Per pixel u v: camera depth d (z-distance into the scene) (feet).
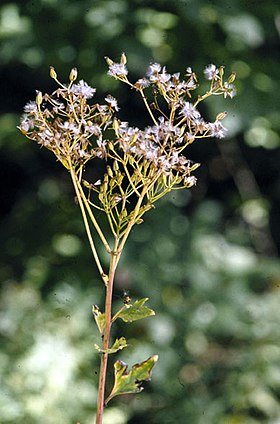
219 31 17.85
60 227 18.80
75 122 6.11
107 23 16.87
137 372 5.53
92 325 16.07
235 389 15.46
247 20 16.99
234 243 18.93
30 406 13.39
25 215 19.36
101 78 17.12
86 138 5.56
